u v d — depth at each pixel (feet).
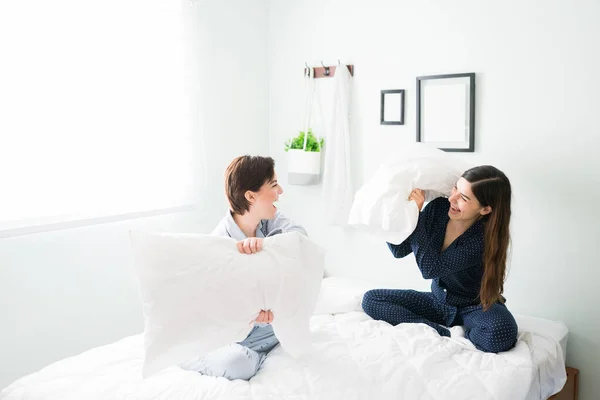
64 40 7.25
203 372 5.70
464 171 7.04
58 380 5.35
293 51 9.96
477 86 8.08
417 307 7.41
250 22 9.90
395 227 6.50
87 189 7.64
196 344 5.23
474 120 8.11
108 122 7.84
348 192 9.29
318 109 9.75
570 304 7.66
